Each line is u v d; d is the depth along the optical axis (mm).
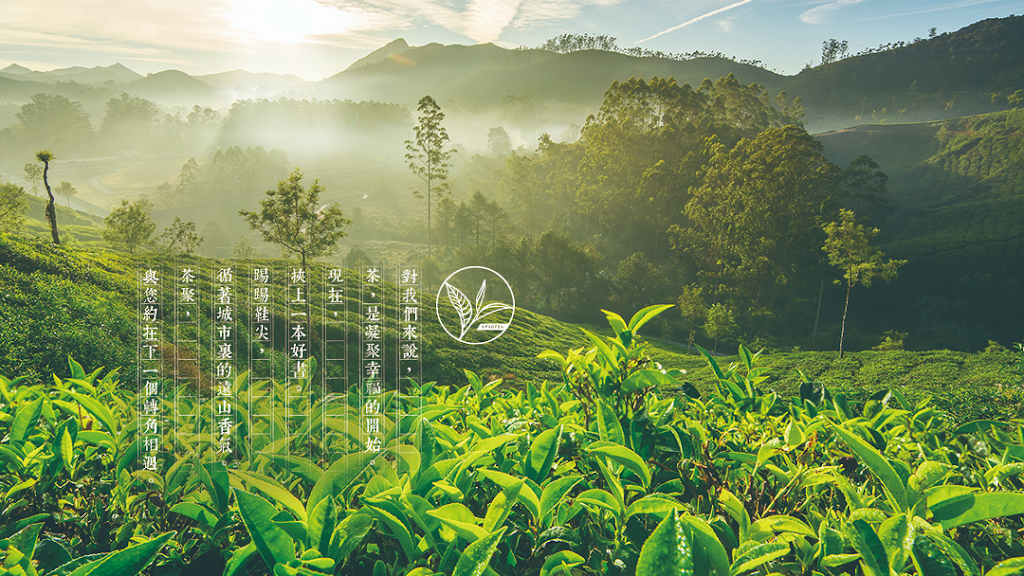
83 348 14758
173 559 1247
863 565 982
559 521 1272
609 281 59219
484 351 28344
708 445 1798
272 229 31328
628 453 1340
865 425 1792
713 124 80062
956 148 101375
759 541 1219
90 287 21922
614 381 1854
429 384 2531
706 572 965
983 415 8625
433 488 1278
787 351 46406
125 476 1521
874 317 60156
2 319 14984
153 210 154375
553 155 109250
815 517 1360
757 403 2141
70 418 1870
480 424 1857
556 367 29219
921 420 2154
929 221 79875
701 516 1371
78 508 1582
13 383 2326
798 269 51875
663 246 71938
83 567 914
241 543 1330
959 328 56844
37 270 21828
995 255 64375
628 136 80312
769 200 49625
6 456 1579
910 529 985
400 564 1241
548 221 93125
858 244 32094
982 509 1020
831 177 53312
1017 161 88438
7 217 55312
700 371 24609
